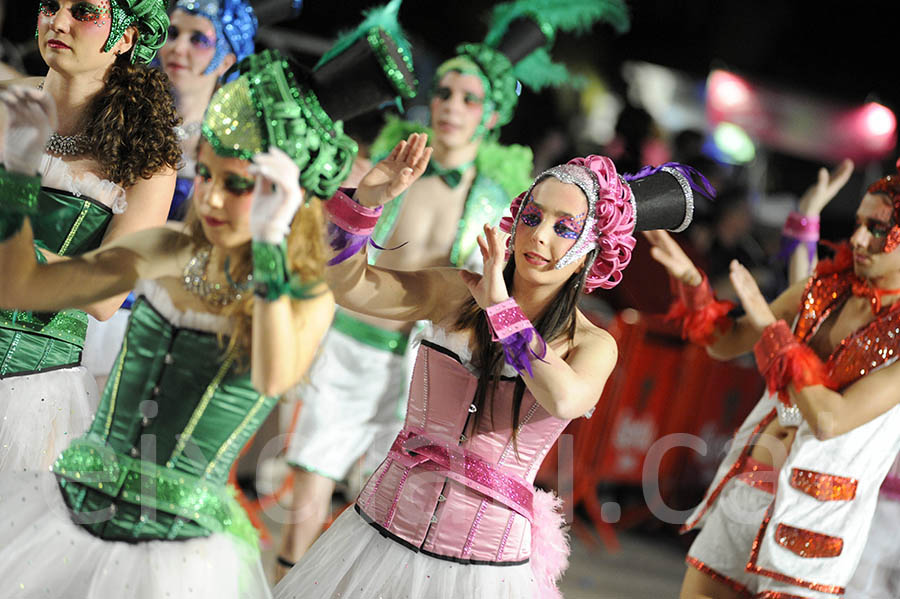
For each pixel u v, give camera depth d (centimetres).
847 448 571
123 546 383
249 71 394
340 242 462
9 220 385
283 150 381
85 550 384
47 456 526
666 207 500
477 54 788
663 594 870
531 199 470
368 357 734
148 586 379
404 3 1475
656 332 969
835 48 1847
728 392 1015
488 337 460
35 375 522
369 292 475
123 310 683
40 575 381
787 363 576
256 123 382
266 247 363
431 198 771
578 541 994
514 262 482
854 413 559
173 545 386
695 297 662
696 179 514
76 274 396
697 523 613
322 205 439
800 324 612
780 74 1831
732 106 1602
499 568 461
